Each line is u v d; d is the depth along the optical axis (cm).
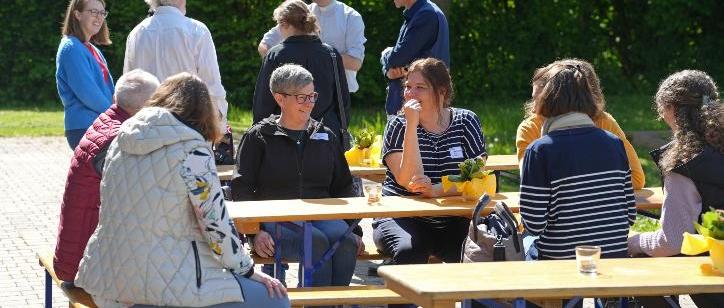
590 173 548
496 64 2411
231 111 2073
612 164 553
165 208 481
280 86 680
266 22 2266
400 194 695
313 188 692
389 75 992
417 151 664
